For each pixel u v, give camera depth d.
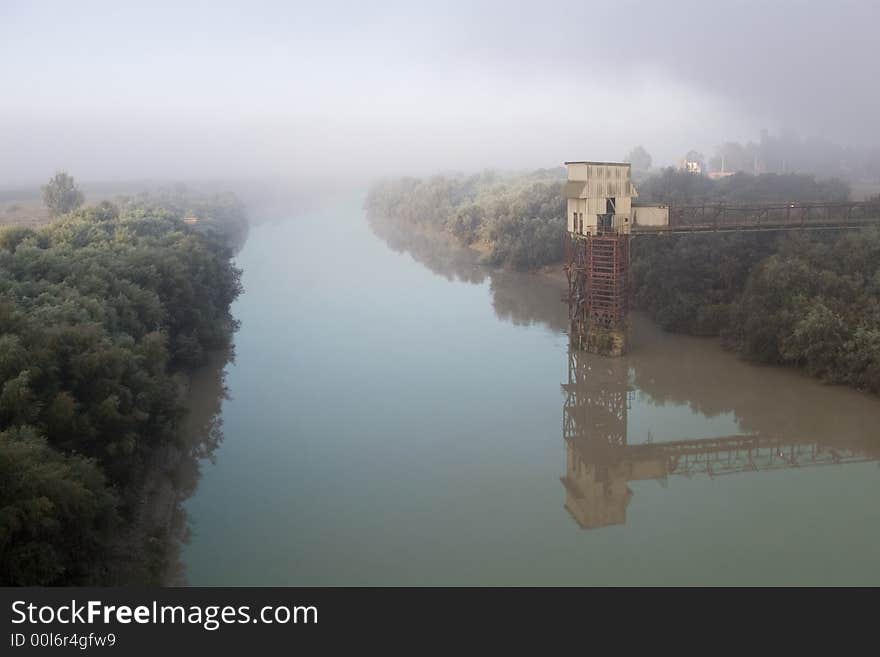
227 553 37.91
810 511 41.84
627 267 70.88
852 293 63.50
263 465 48.84
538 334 82.31
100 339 44.03
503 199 147.62
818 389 61.06
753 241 79.06
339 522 41.09
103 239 80.69
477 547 38.25
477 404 60.19
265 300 102.69
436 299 102.12
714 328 75.88
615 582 34.81
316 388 64.50
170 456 48.72
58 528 29.92
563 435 53.75
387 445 51.78
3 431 33.91
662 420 57.44
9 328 41.16
